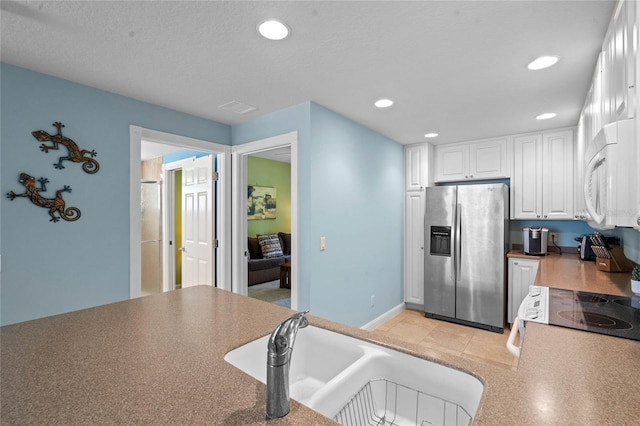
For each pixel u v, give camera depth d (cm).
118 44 168
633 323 129
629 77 99
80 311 138
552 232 355
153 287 443
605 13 139
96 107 225
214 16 144
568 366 89
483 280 338
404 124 314
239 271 319
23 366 88
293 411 67
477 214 341
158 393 74
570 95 234
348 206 299
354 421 92
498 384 79
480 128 328
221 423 63
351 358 112
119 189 236
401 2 135
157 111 261
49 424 63
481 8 138
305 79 212
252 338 109
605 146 103
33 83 197
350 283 304
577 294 175
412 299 402
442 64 190
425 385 94
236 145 315
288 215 681
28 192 194
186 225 370
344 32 157
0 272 185
